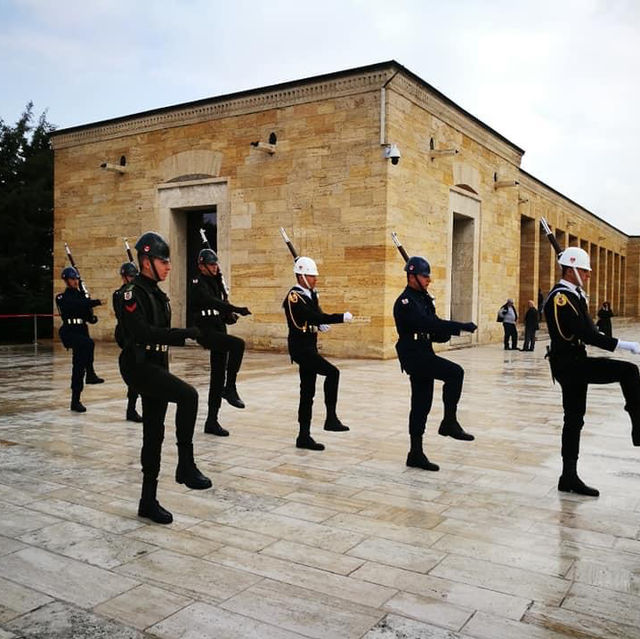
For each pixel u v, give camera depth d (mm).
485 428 8797
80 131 23703
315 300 7766
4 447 7527
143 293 5090
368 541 4715
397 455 7281
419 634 3400
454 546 4629
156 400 5172
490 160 24406
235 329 20125
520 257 31781
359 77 17750
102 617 3568
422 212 19484
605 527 5035
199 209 21812
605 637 3396
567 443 5926
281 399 11008
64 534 4820
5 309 30875
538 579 4090
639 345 5391
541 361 18250
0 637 3342
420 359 6676
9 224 30703
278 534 4848
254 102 19594
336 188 18297
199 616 3584
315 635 3383
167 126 21578
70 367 15984
